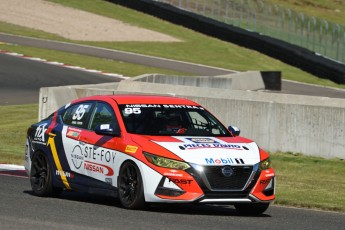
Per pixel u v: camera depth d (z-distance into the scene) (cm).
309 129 6994
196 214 3881
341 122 6831
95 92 8425
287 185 5481
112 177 3975
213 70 18275
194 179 3712
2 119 9362
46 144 4416
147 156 3788
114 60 17725
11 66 14812
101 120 4175
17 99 11156
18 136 8075
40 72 14425
